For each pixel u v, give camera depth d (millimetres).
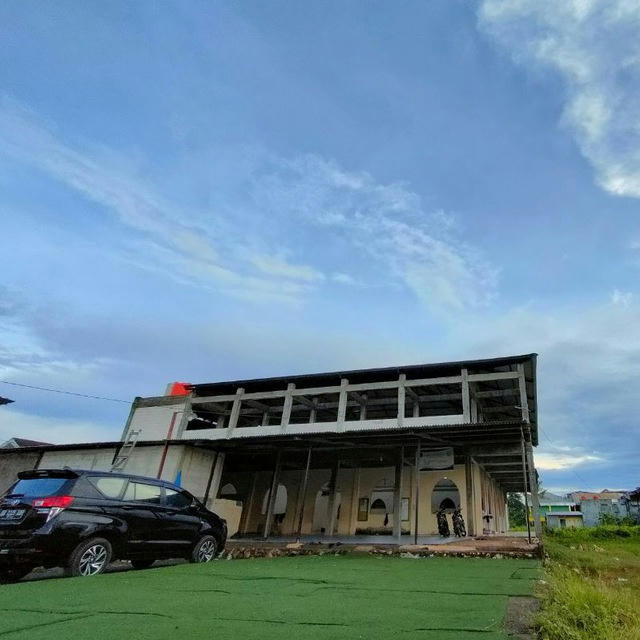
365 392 19328
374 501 18234
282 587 5715
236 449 18062
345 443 15688
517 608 4379
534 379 16672
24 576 7121
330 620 3916
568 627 3723
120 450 18609
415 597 5012
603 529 28156
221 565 8242
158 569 7461
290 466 19781
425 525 16500
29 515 6574
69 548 6520
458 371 16984
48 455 20266
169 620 3896
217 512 17844
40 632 3508
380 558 10281
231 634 3465
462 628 3631
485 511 19641
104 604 4516
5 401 19391
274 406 21234
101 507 7148
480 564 8883
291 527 19016
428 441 14711
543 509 64250
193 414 21969
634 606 4652
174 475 17125
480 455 15203
